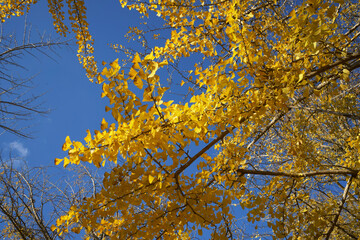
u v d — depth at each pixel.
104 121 1.59
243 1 2.72
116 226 2.36
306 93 2.08
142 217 2.24
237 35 1.91
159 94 1.63
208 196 2.16
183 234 2.66
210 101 1.81
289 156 3.87
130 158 1.94
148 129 1.71
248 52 2.01
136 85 1.56
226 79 1.77
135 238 2.19
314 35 1.79
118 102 1.63
